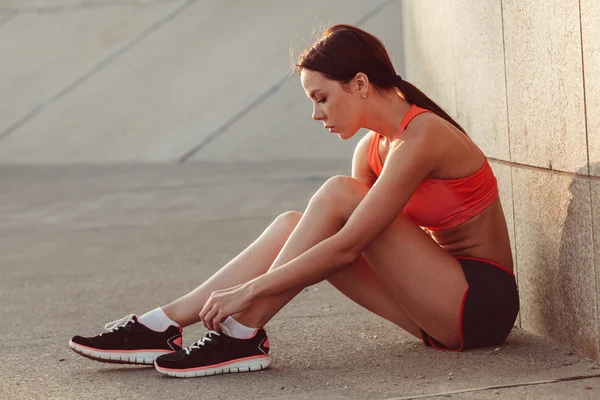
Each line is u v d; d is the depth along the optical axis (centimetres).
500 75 469
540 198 436
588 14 374
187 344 485
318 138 1781
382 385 381
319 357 437
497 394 359
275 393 379
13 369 457
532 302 455
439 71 569
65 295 675
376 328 490
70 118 1988
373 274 425
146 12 2325
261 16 2200
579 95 388
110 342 418
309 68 396
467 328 407
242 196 1223
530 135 441
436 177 400
